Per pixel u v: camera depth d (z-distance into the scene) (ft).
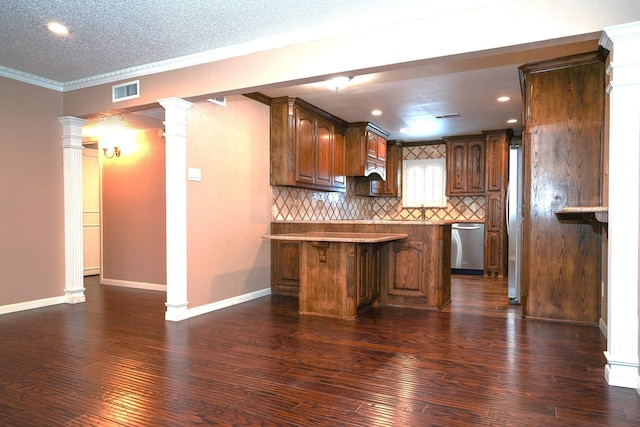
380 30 9.82
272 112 17.08
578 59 11.97
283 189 18.19
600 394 7.59
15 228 13.87
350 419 6.72
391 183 26.02
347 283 13.16
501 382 8.14
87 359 9.45
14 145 13.78
